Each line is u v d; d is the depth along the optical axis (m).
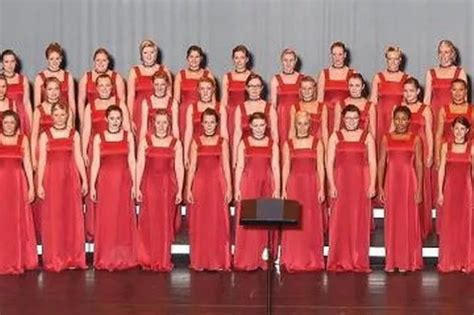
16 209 9.69
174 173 9.77
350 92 10.09
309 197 9.73
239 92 10.36
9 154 9.70
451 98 10.20
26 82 10.24
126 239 9.78
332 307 8.59
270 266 8.38
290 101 10.30
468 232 9.67
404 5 11.52
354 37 11.58
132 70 10.35
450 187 9.68
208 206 9.73
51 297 8.87
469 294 8.97
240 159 9.76
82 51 11.59
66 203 9.76
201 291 9.06
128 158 9.76
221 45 11.66
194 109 10.03
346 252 9.73
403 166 9.66
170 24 11.61
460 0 11.48
